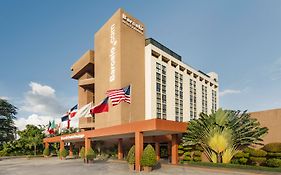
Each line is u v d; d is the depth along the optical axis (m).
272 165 22.19
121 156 40.38
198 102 71.88
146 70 54.72
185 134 29.47
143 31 56.19
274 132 24.88
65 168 29.53
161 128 24.91
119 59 48.78
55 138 51.75
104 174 23.45
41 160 46.12
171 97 59.62
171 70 61.38
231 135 25.95
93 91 69.25
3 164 39.00
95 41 59.44
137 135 26.20
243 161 24.52
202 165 26.72
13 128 68.00
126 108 47.56
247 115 26.16
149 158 24.48
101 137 36.62
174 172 23.47
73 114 43.50
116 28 50.97
